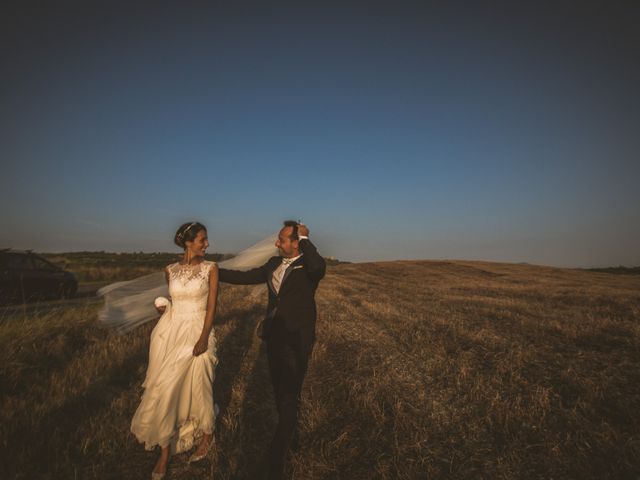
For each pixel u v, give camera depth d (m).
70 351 6.07
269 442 3.59
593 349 6.36
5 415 3.76
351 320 9.27
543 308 10.77
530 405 4.09
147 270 24.72
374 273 31.97
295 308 3.41
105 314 5.11
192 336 3.33
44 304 11.90
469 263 42.09
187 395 3.26
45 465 3.12
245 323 9.07
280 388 3.19
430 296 14.34
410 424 3.79
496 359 5.81
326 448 3.39
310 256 3.35
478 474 2.97
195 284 3.39
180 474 3.10
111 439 3.50
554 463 3.07
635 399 4.23
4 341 5.55
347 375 5.30
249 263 4.30
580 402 4.17
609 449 3.21
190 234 3.44
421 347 6.57
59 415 3.96
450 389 4.72
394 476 2.98
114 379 5.03
